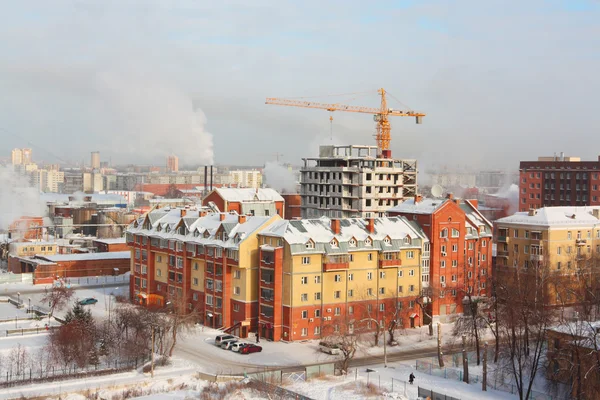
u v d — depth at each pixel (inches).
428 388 4350.4
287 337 5482.3
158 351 5147.6
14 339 5344.5
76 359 4771.2
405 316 6008.9
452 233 6363.2
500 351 5142.7
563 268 6943.9
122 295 7317.9
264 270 5585.6
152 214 6978.4
